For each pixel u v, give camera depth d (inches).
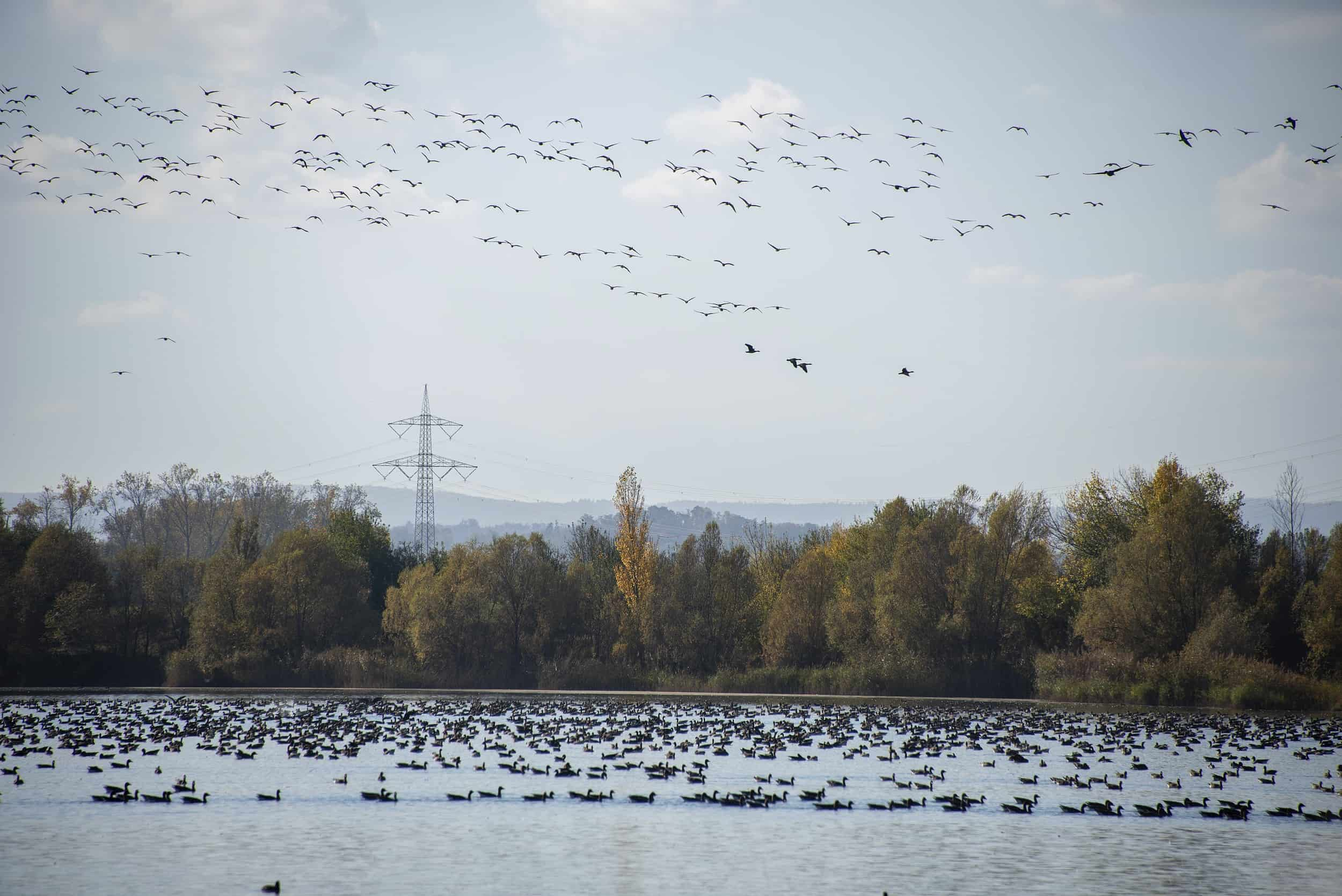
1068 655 4010.8
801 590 4547.2
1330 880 1483.8
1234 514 4436.5
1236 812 1851.6
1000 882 1472.7
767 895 1412.4
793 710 3555.6
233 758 2443.4
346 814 1852.9
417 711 3503.9
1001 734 2842.0
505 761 2400.3
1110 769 2324.1
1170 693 3639.3
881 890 1438.2
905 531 4352.9
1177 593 3848.4
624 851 1619.1
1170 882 1471.5
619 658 4621.1
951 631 4153.5
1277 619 3983.8
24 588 4665.4
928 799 1975.9
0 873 1491.1
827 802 1948.8
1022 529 4318.4
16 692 4456.2
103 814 1845.5
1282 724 3061.0
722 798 1955.0
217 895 1403.8
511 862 1557.6
